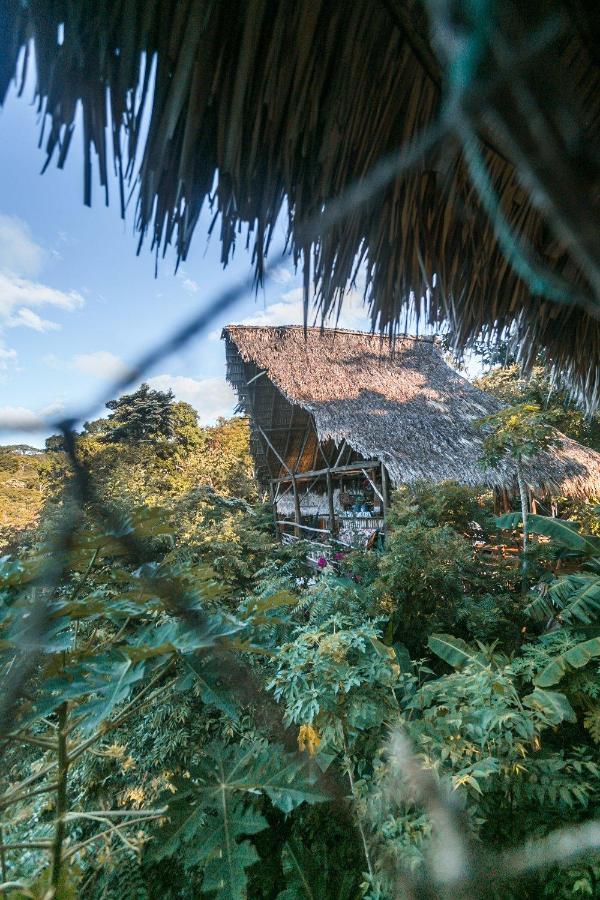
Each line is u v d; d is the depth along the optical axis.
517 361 2.17
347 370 9.52
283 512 13.02
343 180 1.06
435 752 2.46
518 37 0.22
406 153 0.34
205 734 3.33
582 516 7.16
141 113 0.86
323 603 4.41
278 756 2.39
